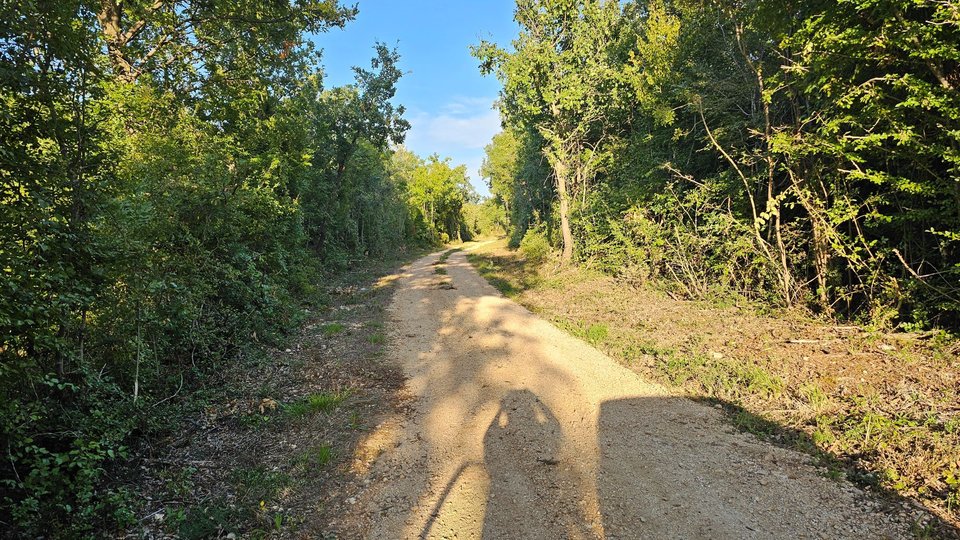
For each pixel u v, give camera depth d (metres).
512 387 6.62
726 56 11.02
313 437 5.34
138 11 9.20
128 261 5.11
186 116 10.45
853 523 3.40
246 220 10.53
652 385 6.44
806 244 9.19
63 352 3.97
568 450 4.76
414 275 23.00
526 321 10.99
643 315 9.96
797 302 8.67
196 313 7.31
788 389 5.73
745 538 3.32
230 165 10.80
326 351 8.98
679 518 3.58
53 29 3.88
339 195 28.16
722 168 12.23
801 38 6.67
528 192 28.84
